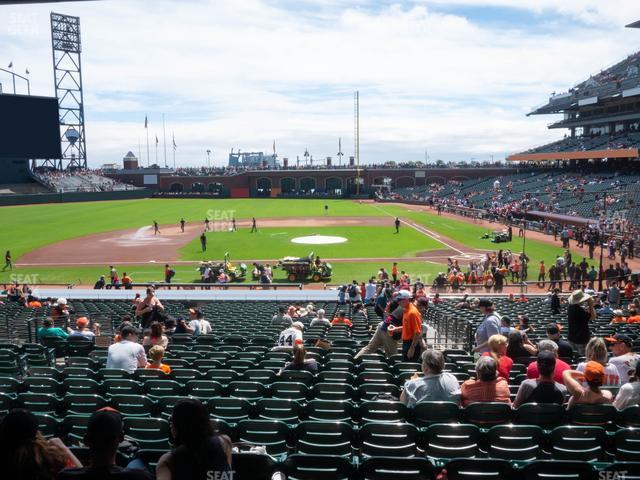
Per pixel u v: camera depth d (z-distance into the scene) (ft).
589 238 159.22
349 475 20.43
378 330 47.16
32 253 168.45
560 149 297.94
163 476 14.88
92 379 36.78
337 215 272.72
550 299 86.28
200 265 137.80
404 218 255.91
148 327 59.82
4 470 13.29
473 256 158.51
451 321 69.56
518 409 26.12
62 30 379.76
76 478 14.34
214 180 419.74
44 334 53.88
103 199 366.43
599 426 23.99
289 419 29.40
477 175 385.09
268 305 100.12
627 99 243.81
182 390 33.86
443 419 26.96
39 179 351.67
